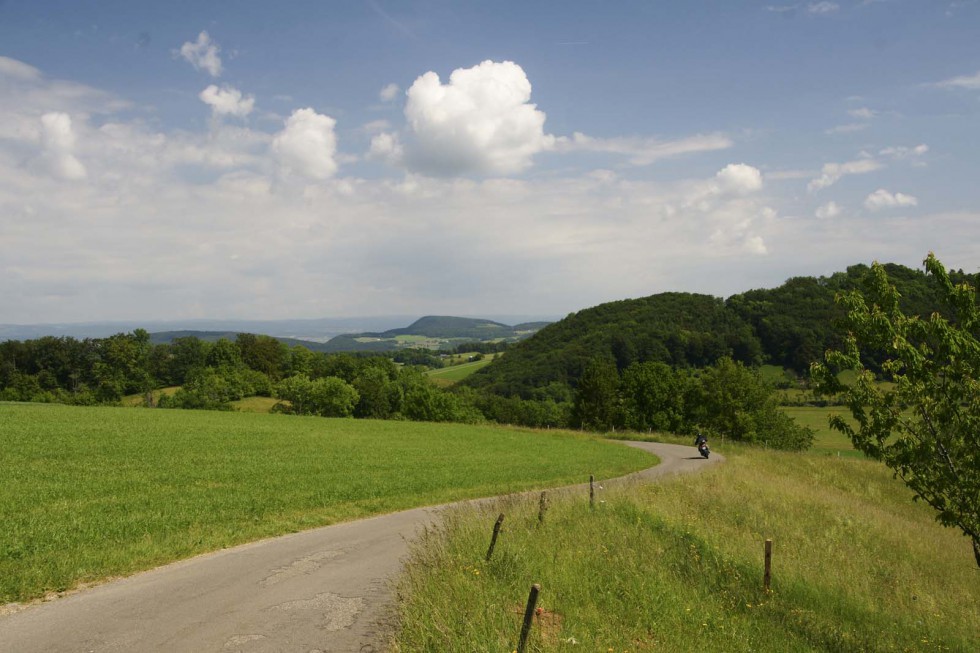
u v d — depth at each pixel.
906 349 10.62
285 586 10.56
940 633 11.74
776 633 9.91
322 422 58.81
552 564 10.74
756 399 74.12
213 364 118.69
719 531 15.98
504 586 9.48
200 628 8.40
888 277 11.41
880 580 15.30
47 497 18.33
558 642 7.55
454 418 99.81
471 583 9.24
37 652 7.41
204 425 46.72
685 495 20.44
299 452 34.34
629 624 8.83
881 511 27.66
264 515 17.45
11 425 38.31
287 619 8.83
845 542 18.64
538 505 15.79
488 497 23.23
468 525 12.90
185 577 11.08
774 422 75.19
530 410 110.25
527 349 158.50
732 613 10.41
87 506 17.20
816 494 27.62
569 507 15.66
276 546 14.08
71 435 34.88
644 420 82.06
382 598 9.91
